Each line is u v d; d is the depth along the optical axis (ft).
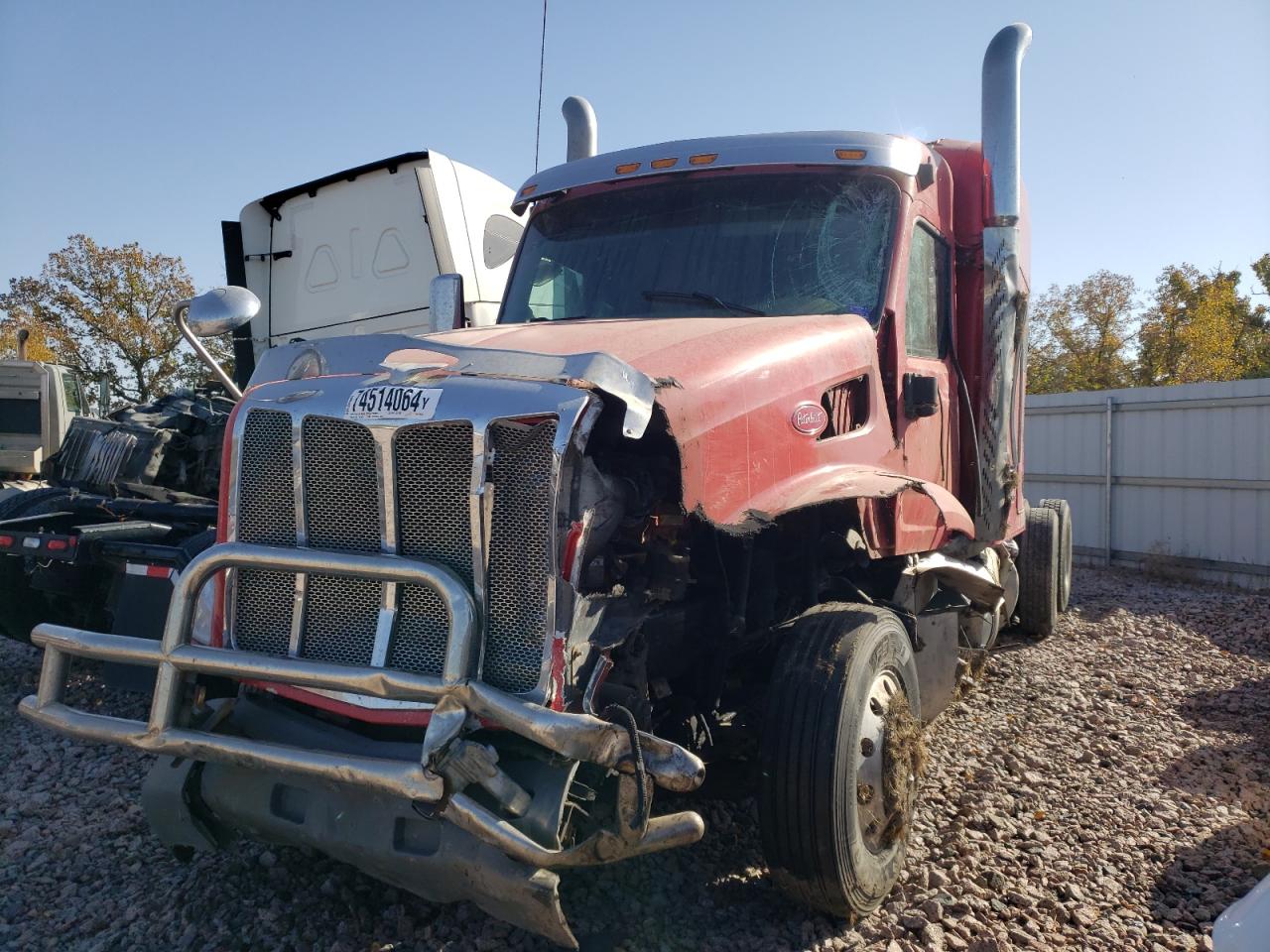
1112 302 143.13
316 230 27.63
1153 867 13.11
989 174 16.57
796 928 11.15
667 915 11.36
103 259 134.31
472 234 26.13
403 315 25.86
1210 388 41.24
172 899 11.44
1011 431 17.60
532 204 17.46
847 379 12.74
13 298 134.31
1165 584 40.16
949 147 17.97
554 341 11.27
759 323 12.71
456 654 8.33
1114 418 44.91
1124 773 16.66
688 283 14.97
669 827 8.76
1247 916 7.22
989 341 16.88
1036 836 13.74
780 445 11.06
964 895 11.93
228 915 11.14
